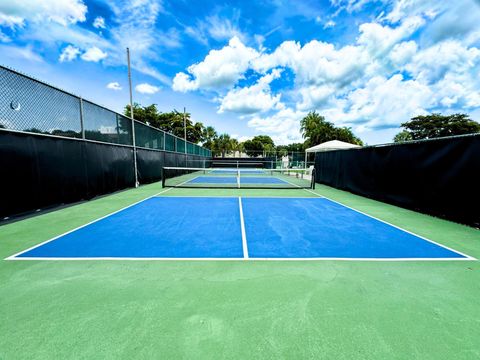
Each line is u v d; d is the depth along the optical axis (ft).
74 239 12.89
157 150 45.62
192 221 16.66
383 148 24.54
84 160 24.20
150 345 5.49
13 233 13.89
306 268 9.60
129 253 11.02
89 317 6.44
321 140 133.80
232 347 5.45
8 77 16.28
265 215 18.53
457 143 16.60
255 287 8.09
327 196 28.35
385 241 12.91
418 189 19.98
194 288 7.99
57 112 20.68
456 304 7.19
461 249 11.80
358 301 7.29
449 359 5.16
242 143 225.35
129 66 33.91
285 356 5.22
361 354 5.28
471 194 15.64
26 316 6.46
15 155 16.71
